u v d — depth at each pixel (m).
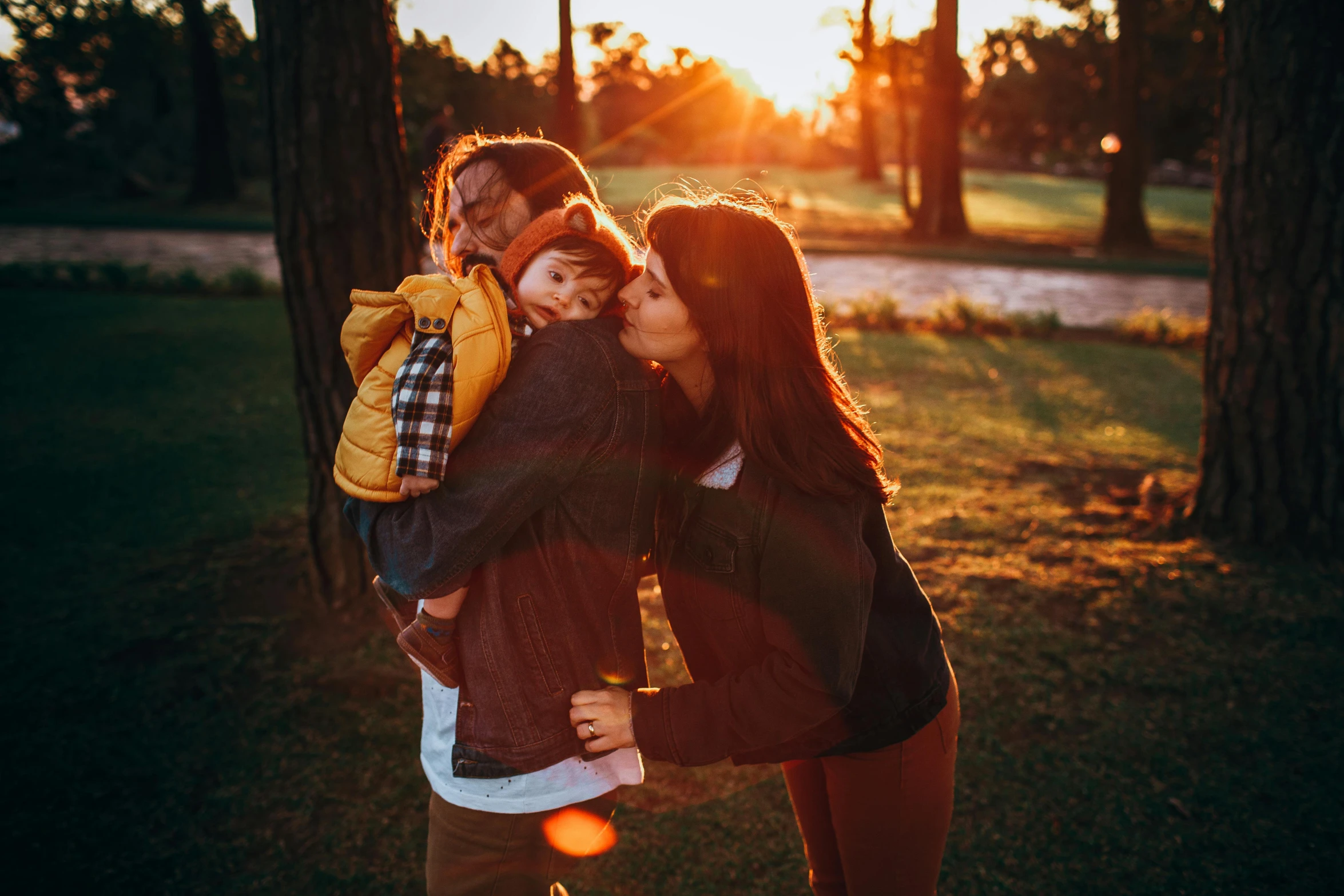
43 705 3.34
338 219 3.49
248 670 3.56
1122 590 4.18
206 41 31.23
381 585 1.59
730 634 1.52
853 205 39.50
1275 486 4.46
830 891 1.88
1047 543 4.77
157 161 41.56
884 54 31.47
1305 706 3.28
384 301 1.42
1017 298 16.20
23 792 2.89
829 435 1.38
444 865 1.55
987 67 55.78
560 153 1.57
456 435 1.35
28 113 43.72
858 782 1.65
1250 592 4.10
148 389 8.16
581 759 1.53
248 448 6.59
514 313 1.46
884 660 1.58
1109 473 6.16
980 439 6.99
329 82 3.39
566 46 6.80
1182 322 11.89
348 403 3.71
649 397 1.46
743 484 1.43
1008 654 3.67
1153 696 3.39
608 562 1.47
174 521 5.17
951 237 26.38
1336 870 2.54
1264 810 2.78
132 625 3.92
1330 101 4.09
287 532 4.99
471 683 1.48
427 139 16.38
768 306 1.35
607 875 2.54
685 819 2.76
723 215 1.36
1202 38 26.67
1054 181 59.75
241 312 12.05
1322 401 4.32
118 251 19.14
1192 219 35.69
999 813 2.78
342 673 3.49
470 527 1.34
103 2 42.19
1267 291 4.34
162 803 2.85
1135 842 2.65
